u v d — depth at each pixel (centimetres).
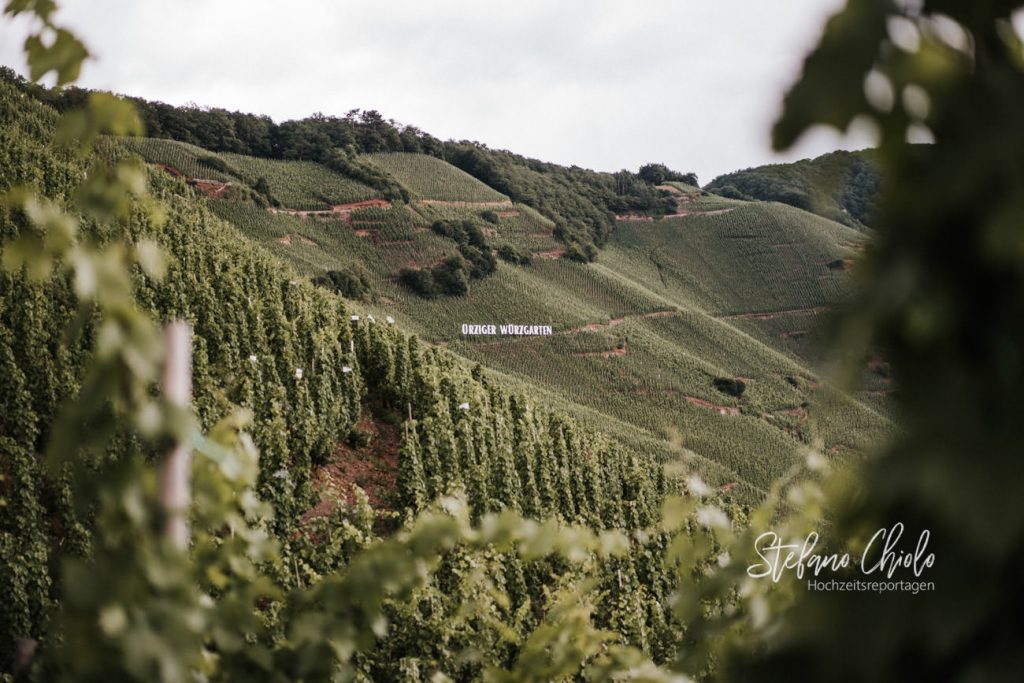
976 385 85
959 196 79
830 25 77
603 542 305
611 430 6844
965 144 79
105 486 166
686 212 15200
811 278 13325
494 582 1337
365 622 260
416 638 1066
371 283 10562
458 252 11450
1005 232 75
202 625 173
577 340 10194
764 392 10138
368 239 11444
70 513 1345
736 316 12875
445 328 10238
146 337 151
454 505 311
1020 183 76
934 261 84
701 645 183
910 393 89
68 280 1941
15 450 1434
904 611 94
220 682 230
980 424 84
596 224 14375
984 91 80
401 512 1897
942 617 91
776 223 14375
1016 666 88
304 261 10156
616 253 14175
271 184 11788
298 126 13312
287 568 1212
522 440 2527
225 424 256
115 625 161
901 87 77
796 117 76
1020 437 82
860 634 97
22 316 1838
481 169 15062
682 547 254
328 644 245
